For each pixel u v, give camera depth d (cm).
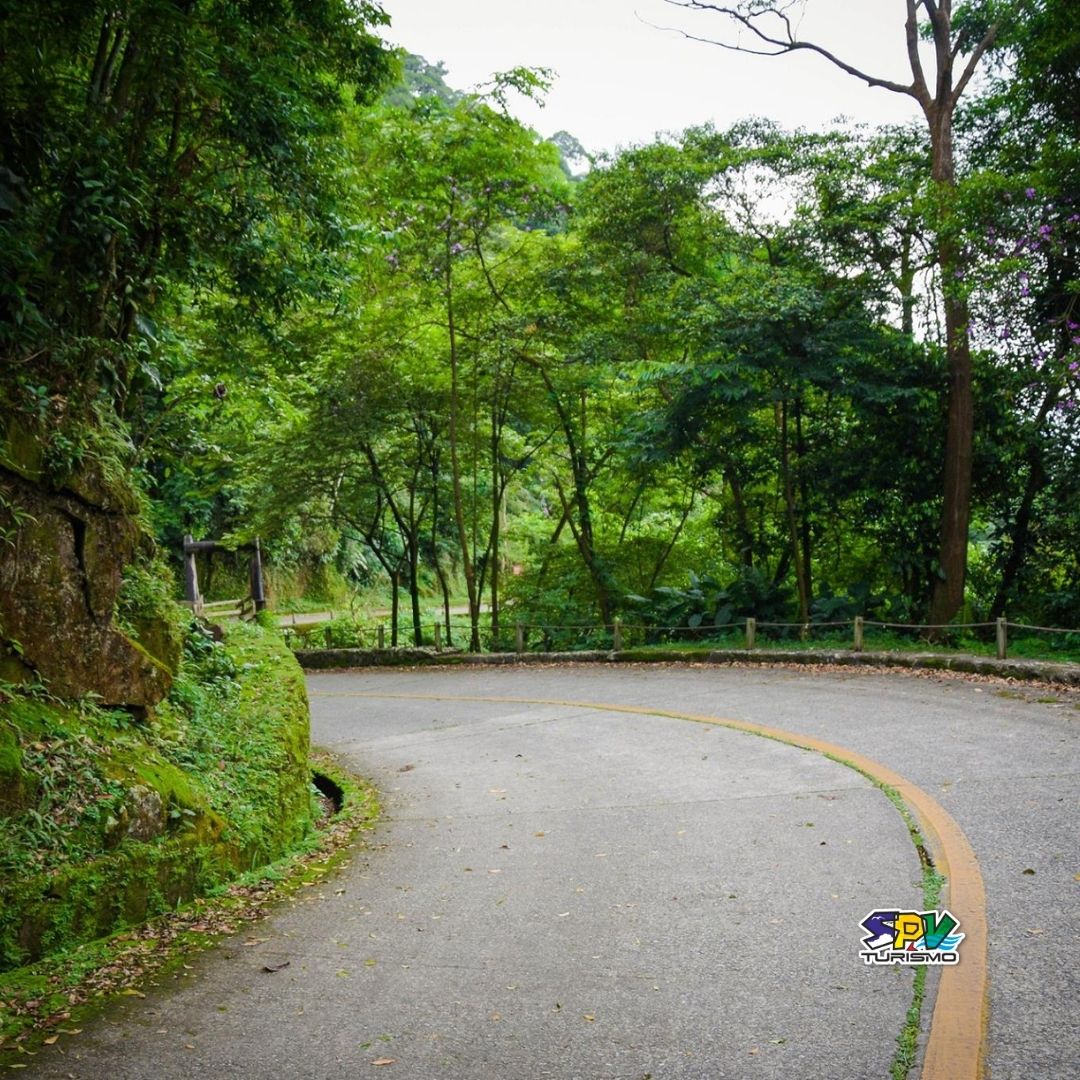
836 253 1510
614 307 1786
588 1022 397
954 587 1399
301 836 746
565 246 1755
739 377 1470
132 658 646
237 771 697
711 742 941
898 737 875
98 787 537
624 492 2042
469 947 487
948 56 1338
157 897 539
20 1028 404
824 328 1466
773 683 1271
